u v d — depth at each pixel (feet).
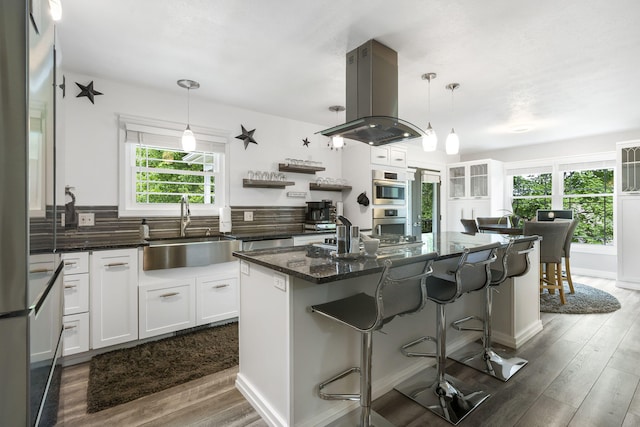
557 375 7.21
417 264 4.98
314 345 5.54
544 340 9.12
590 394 6.48
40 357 3.36
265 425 5.63
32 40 3.01
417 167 19.75
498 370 7.30
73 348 7.78
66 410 5.96
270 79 9.96
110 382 6.89
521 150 20.10
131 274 8.56
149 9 6.45
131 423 5.64
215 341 8.96
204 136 11.84
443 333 6.43
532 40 7.55
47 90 3.81
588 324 10.36
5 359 2.83
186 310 9.39
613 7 6.29
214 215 12.16
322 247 7.22
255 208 13.25
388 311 4.71
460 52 8.14
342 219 6.05
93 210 9.80
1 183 2.76
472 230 14.90
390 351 6.79
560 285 12.47
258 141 13.35
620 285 15.14
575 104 12.12
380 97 7.74
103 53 8.31
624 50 8.03
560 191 18.61
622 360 7.89
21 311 2.88
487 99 11.57
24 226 2.87
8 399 2.84
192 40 7.66
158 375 7.20
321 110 13.12
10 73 2.78
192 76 9.73
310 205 14.28
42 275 3.50
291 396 5.22
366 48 7.74
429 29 7.10
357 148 15.35
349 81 8.18
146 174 11.05
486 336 7.75
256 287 6.17
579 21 6.77
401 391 6.59
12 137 2.79
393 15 6.61
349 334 6.05
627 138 16.24
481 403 6.19
